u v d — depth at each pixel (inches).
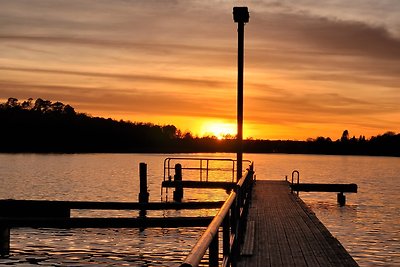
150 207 989.8
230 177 3425.2
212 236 197.5
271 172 4133.9
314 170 4736.7
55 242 901.8
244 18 879.1
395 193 2253.9
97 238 941.8
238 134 892.6
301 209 778.8
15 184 2433.6
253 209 778.2
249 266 414.9
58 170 3634.4
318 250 476.1
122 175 3240.7
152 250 847.7
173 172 3727.9
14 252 823.7
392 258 834.8
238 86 888.9
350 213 1457.9
